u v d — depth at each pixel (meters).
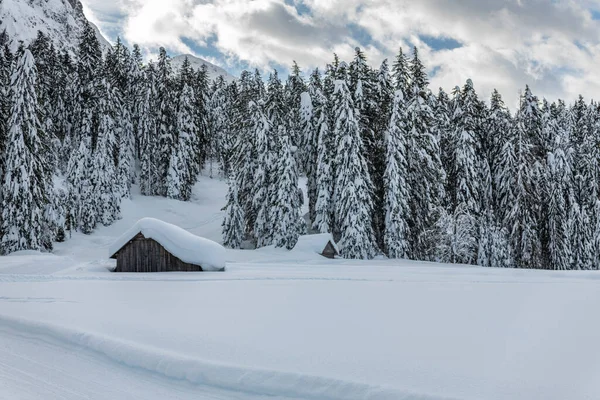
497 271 26.02
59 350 8.88
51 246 39.12
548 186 43.47
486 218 42.66
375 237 40.84
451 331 9.93
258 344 8.70
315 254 34.97
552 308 13.00
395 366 7.46
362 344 8.77
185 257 23.69
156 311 11.92
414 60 40.81
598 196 45.19
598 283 19.91
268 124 43.75
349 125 37.34
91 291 15.71
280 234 39.62
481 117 46.88
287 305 13.15
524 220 40.53
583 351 8.39
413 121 39.00
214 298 14.46
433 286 18.22
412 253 39.94
